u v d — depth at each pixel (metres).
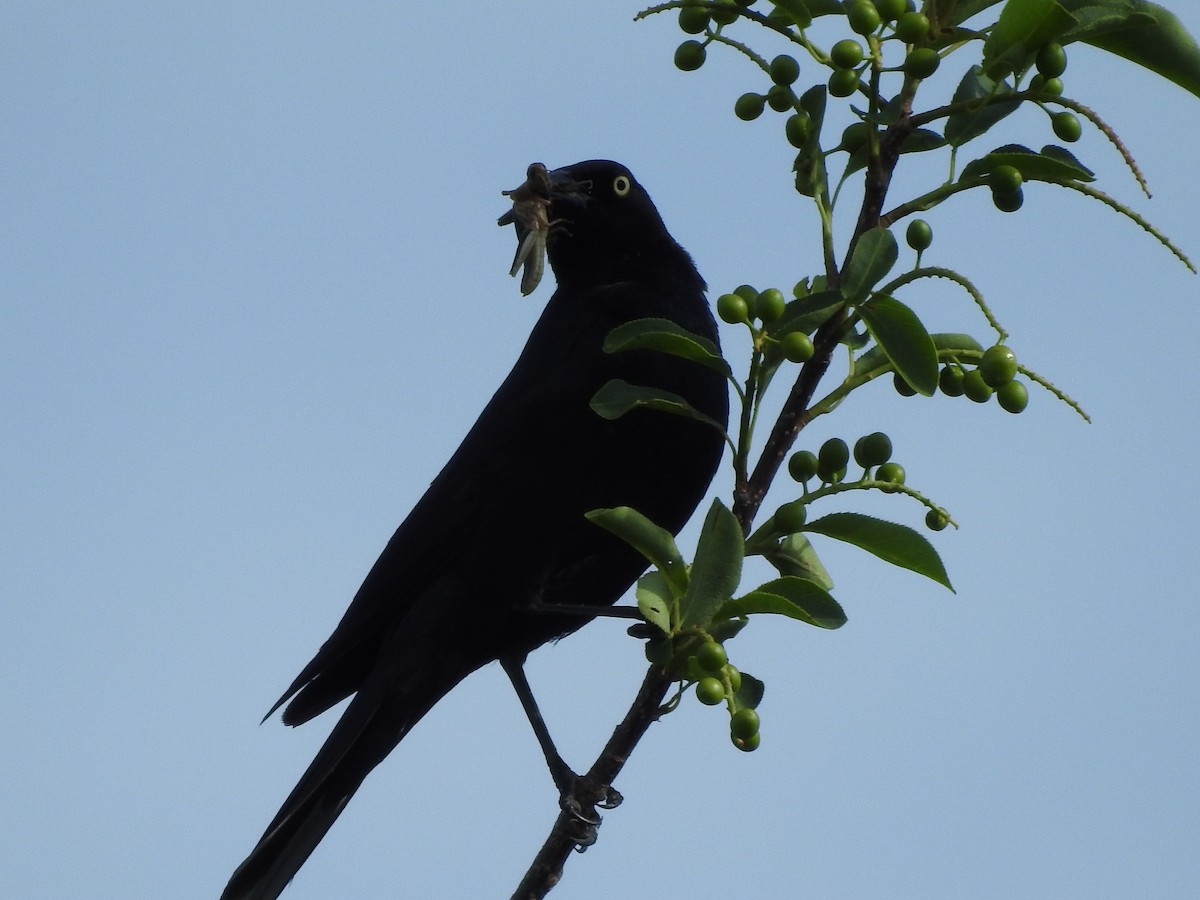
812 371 6.74
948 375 6.56
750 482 6.74
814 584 6.30
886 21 6.60
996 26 6.39
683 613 6.35
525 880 7.52
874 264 6.10
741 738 6.20
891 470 6.68
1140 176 5.93
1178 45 6.59
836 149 6.94
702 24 7.15
